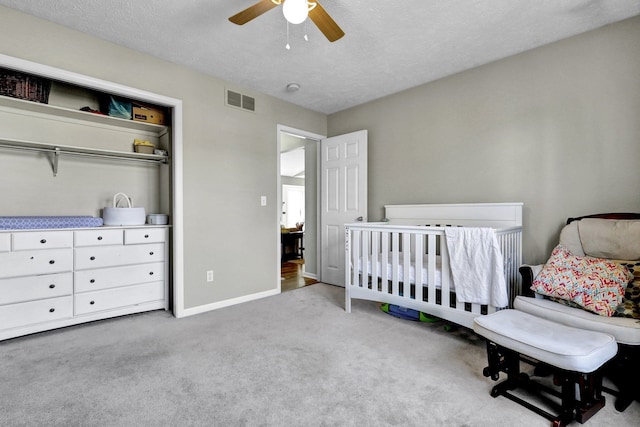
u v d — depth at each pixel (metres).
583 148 2.38
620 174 2.23
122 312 2.73
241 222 3.37
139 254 2.81
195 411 1.51
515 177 2.71
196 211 3.01
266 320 2.79
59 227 2.42
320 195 4.35
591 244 2.10
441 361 2.03
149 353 2.12
